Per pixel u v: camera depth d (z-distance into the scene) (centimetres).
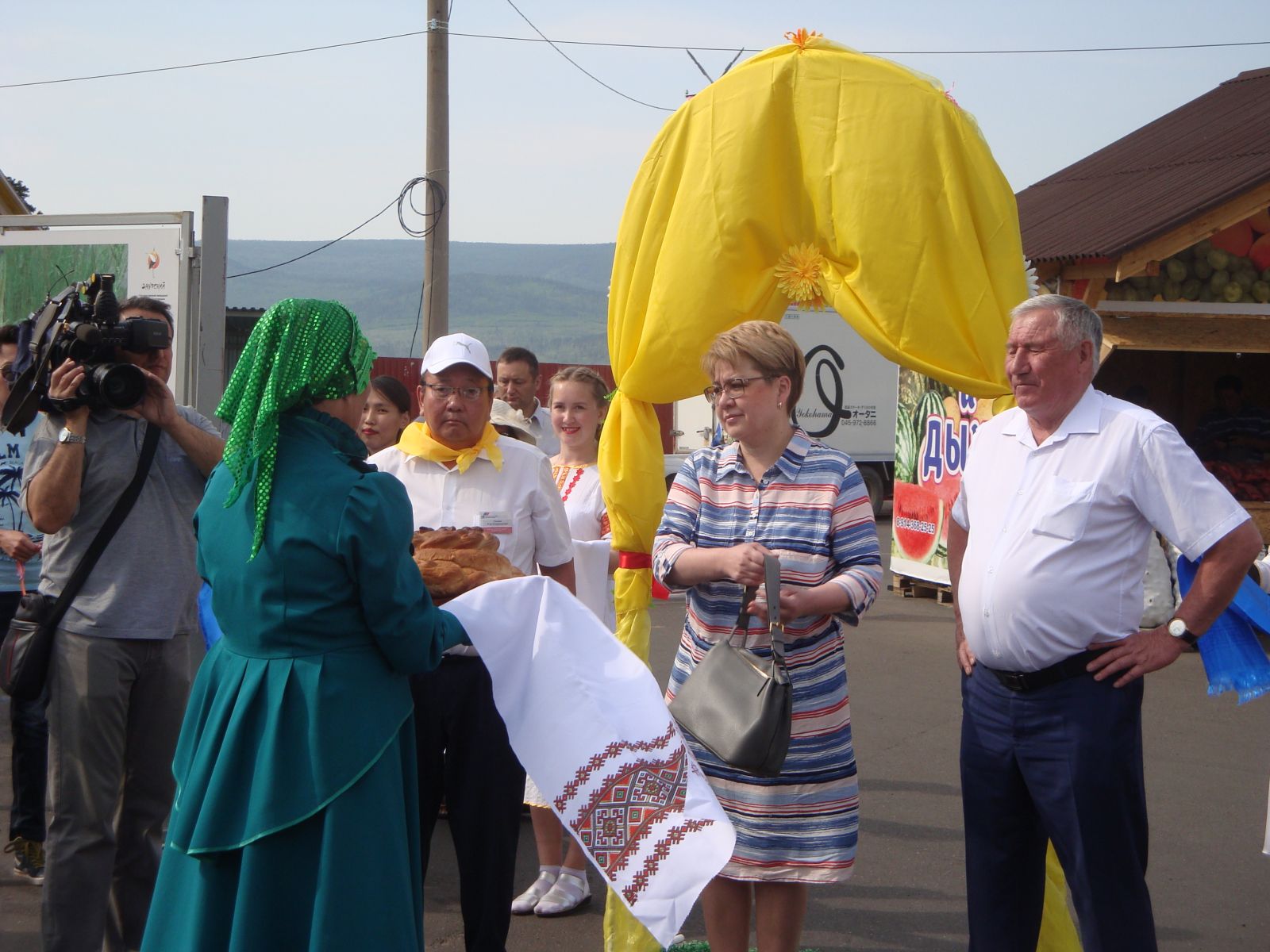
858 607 314
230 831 255
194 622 372
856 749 669
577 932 426
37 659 344
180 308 582
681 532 342
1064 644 307
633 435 411
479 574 328
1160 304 997
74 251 614
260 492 260
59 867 343
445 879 479
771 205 384
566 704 302
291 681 258
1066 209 1121
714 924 331
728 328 389
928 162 362
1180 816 560
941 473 1138
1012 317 328
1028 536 313
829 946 417
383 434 551
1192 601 303
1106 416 312
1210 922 442
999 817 329
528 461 389
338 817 254
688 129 401
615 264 421
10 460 512
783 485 331
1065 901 364
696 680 309
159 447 363
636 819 291
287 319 263
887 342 363
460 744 345
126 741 364
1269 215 1002
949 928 434
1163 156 1169
